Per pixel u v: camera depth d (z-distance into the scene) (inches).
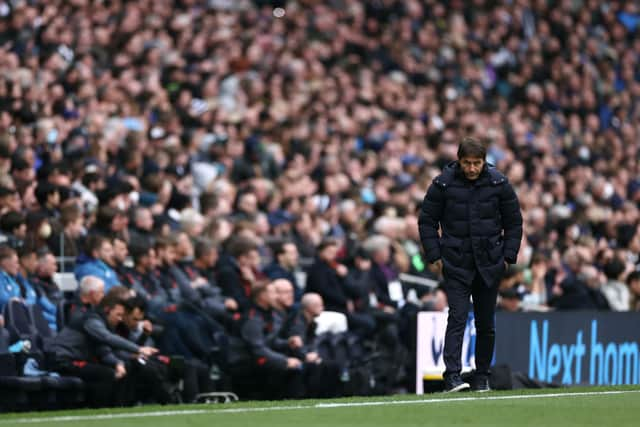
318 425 1269.7
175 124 2940.5
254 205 2463.1
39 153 2415.1
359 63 4271.7
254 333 1987.0
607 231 3245.6
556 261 2647.6
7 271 1788.9
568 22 4943.4
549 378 2145.7
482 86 4520.2
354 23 4562.0
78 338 1792.6
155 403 1861.5
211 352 1977.1
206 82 3457.2
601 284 2588.6
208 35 3973.9
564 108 4598.9
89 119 2664.9
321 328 2091.5
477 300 1622.8
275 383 1996.8
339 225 2642.7
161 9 4015.8
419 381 2053.4
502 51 4685.0
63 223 2023.9
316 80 3929.6
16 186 2153.1
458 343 1595.7
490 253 1589.6
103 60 3400.6
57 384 1736.0
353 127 3580.2
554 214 3250.5
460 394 1561.3
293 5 4586.6
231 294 2058.3
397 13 4714.6
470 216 1589.6
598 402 1483.8
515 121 4202.8
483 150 1572.3
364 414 1359.5
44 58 3026.6
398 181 3203.7
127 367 1822.1
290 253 2215.8
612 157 4239.7
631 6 5196.9
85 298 1823.3
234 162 2883.9
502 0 4909.0
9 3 3484.3
